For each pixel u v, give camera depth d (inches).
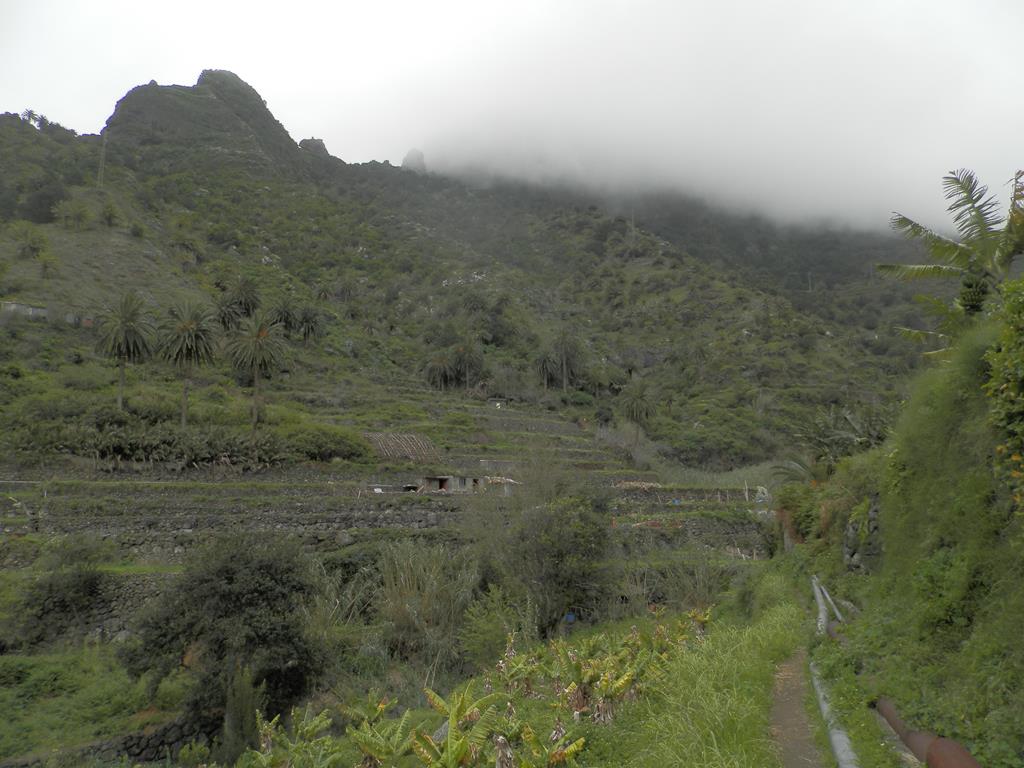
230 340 2295.8
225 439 1764.3
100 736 762.8
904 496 504.1
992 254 651.5
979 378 433.7
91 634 1004.6
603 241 7337.6
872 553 641.0
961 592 352.2
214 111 7465.6
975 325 559.5
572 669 462.3
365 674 943.7
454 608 1073.5
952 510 405.7
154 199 4746.6
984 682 277.7
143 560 1216.2
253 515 1373.0
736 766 274.2
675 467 2704.2
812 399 3791.8
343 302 4328.3
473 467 2105.1
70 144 4982.8
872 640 405.1
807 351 4466.0
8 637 953.5
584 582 1102.4
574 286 6087.6
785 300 5551.2
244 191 5984.3
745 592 983.0
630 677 432.8
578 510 1174.3
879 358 4424.2
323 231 5703.7
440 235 6830.7
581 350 3991.1
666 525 1668.3
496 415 2822.3
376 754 472.1
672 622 904.3
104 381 2182.6
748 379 4082.2
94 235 3528.5
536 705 526.9
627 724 405.1
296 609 857.5
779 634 540.1
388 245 5836.6
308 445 1914.4
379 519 1457.9
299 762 522.0
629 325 5152.6
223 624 777.6
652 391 4030.5
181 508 1357.0
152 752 757.3
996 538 356.2
